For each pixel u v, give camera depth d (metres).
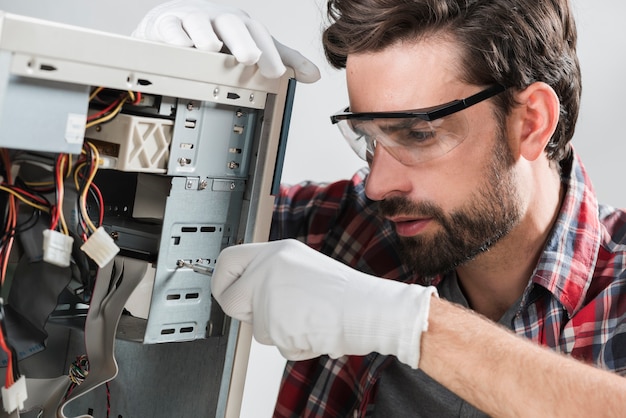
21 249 0.87
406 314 0.93
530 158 1.11
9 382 0.81
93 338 0.92
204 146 0.93
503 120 1.07
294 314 0.96
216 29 0.94
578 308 1.18
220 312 1.01
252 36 0.96
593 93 2.38
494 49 1.02
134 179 0.99
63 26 0.75
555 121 1.09
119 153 0.86
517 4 1.07
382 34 0.99
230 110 0.95
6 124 0.74
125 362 1.12
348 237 1.40
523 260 1.19
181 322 0.97
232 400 1.02
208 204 0.96
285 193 1.43
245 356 1.02
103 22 1.79
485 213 1.08
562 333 1.17
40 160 0.83
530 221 1.16
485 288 1.23
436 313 0.94
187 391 1.05
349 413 1.33
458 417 1.20
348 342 0.95
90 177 0.84
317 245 1.40
